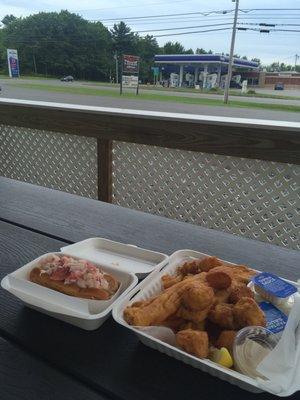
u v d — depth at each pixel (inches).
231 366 22.0
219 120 74.2
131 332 26.1
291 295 25.8
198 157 87.3
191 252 35.1
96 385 22.2
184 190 92.2
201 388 22.0
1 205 51.3
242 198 84.3
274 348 21.6
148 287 28.8
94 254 37.8
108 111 88.5
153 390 21.9
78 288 27.8
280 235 81.6
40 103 102.0
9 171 126.0
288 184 77.2
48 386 22.2
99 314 25.8
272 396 21.5
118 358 24.2
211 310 24.5
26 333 26.5
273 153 69.8
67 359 24.2
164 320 24.9
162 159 92.8
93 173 105.0
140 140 86.1
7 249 39.1
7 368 23.4
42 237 42.1
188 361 22.8
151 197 97.9
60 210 50.1
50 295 27.3
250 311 23.5
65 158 109.6
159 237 43.0
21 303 29.7
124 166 99.6
